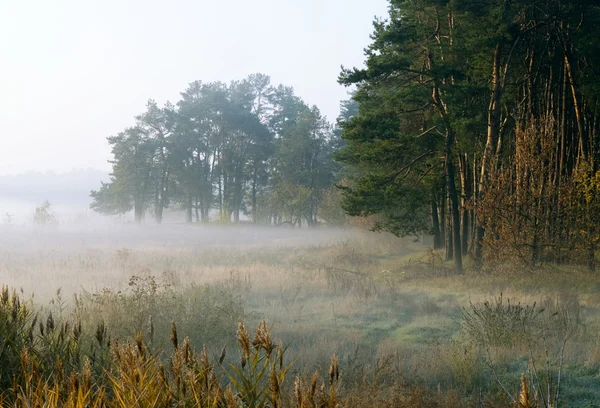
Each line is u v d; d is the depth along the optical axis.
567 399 7.54
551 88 25.66
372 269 27.52
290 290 18.69
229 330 10.79
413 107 29.00
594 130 24.00
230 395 3.05
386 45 27.34
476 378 8.48
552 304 14.41
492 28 24.94
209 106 88.25
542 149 22.69
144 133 83.69
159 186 86.81
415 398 6.75
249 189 95.75
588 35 23.98
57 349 4.84
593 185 21.83
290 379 7.09
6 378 4.48
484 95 27.97
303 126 79.69
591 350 9.88
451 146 27.05
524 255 21.88
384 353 9.80
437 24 28.42
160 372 3.45
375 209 27.50
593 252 21.33
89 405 3.49
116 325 9.25
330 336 11.62
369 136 27.22
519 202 22.55
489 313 11.73
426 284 21.33
